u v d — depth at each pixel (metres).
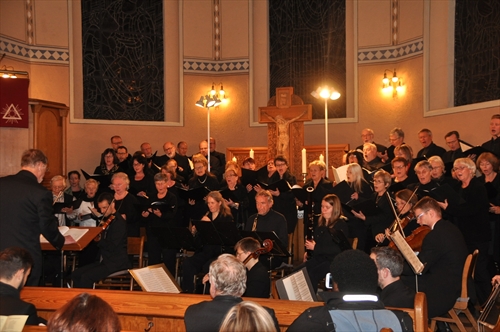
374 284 3.05
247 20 14.28
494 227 7.90
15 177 5.09
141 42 14.11
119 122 13.71
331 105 13.81
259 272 5.89
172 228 7.43
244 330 2.33
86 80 13.53
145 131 13.92
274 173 9.89
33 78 12.86
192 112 14.24
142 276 5.03
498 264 7.87
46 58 13.02
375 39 13.32
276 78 14.19
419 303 3.55
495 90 11.20
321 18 13.87
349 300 3.00
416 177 8.72
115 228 7.24
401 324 3.00
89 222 8.42
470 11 11.81
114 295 4.39
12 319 3.15
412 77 12.77
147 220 8.69
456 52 12.13
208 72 14.38
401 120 13.02
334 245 6.93
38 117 10.71
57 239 5.24
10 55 12.37
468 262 5.44
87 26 13.57
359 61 13.41
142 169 10.05
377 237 6.75
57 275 8.30
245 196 9.38
